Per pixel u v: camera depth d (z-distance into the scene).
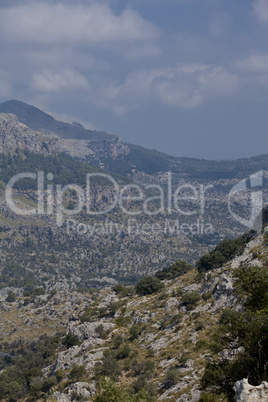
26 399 116.62
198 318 102.25
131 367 94.62
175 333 101.62
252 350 40.84
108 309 151.75
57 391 99.81
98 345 119.38
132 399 31.83
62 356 123.38
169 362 88.75
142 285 156.75
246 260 109.25
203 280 124.62
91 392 90.25
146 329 113.81
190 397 67.88
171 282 156.50
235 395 34.03
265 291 44.31
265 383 32.69
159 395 75.88
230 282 105.25
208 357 82.00
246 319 44.25
